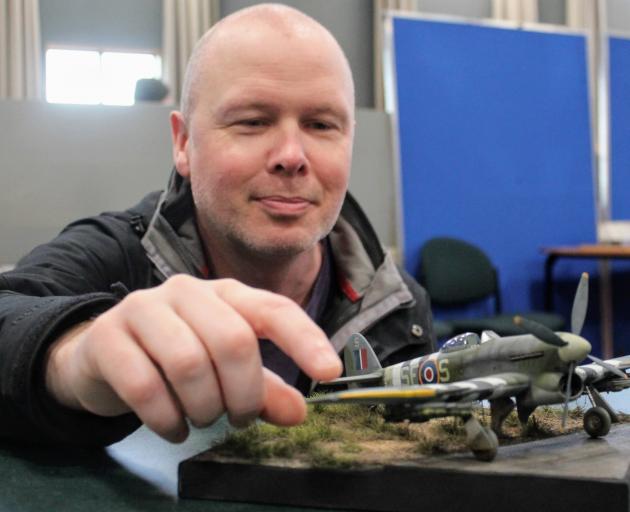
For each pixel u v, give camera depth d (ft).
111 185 10.50
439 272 12.24
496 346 2.45
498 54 13.35
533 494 1.75
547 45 13.73
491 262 12.75
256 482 1.91
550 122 13.73
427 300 4.50
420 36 12.84
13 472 2.19
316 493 1.88
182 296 1.84
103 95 18.88
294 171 3.29
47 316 2.23
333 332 4.16
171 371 1.76
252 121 3.28
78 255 3.77
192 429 2.74
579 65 13.97
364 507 1.85
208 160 3.37
